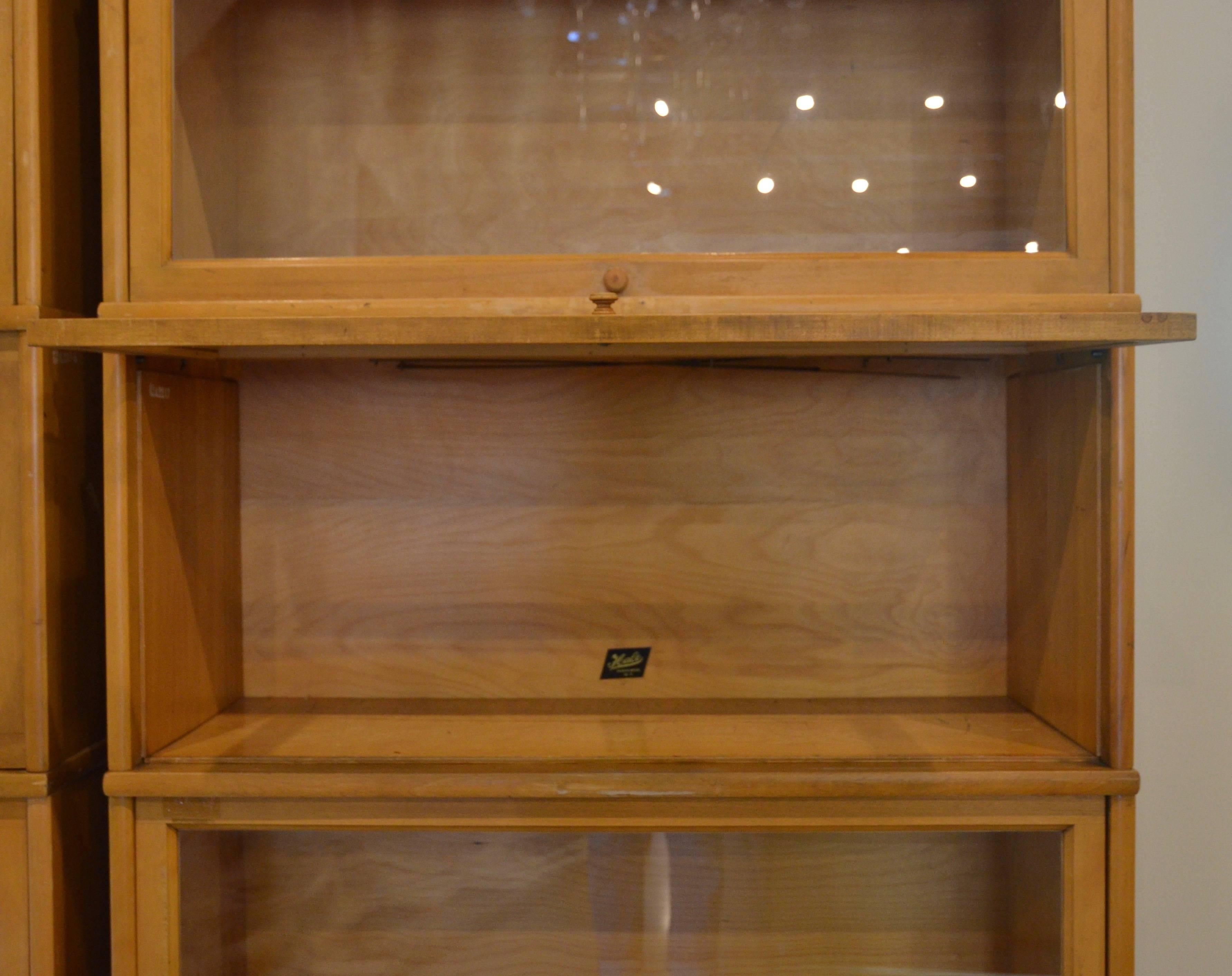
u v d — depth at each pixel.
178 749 0.96
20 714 0.94
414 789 0.90
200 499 1.05
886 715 1.08
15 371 0.93
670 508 1.15
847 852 1.04
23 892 0.94
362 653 1.15
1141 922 1.27
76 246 1.00
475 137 0.97
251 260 0.90
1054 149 0.90
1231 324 1.25
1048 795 0.90
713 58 0.98
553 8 0.99
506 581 1.15
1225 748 1.26
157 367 0.95
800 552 1.15
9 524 0.93
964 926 1.04
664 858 1.05
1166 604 1.26
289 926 1.05
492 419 1.15
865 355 1.04
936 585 1.15
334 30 0.97
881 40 0.96
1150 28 1.24
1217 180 1.25
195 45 0.92
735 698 1.15
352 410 1.15
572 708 1.12
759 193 0.95
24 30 0.92
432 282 0.89
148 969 0.91
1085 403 0.93
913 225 0.93
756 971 1.05
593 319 0.74
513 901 1.07
